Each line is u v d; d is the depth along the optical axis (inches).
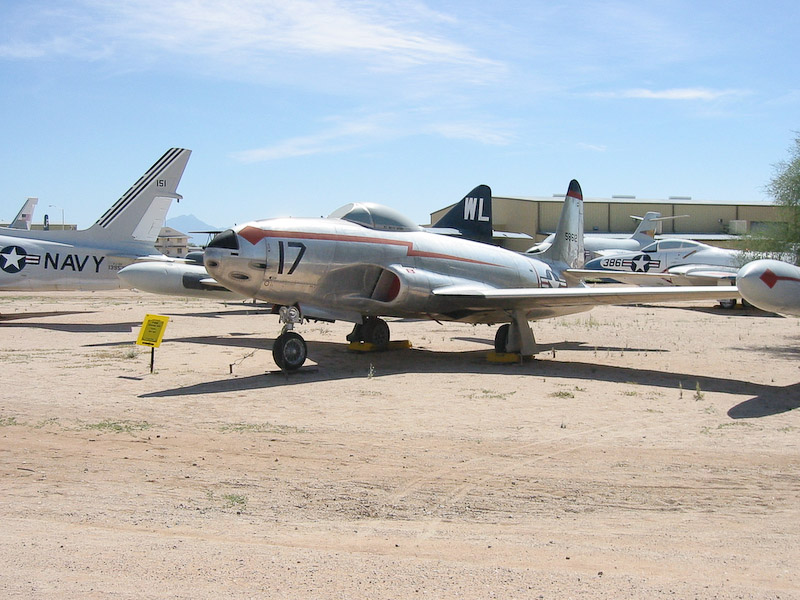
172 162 1063.6
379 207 676.7
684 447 345.1
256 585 176.6
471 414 415.8
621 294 590.9
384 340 719.7
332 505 259.4
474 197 864.3
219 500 262.5
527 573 189.6
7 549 201.8
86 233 1005.8
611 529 236.4
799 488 283.9
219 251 553.6
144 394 463.5
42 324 940.6
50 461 311.1
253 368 579.8
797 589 181.6
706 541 224.7
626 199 3159.5
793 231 868.6
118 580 177.3
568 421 399.5
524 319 661.9
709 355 701.3
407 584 179.5
